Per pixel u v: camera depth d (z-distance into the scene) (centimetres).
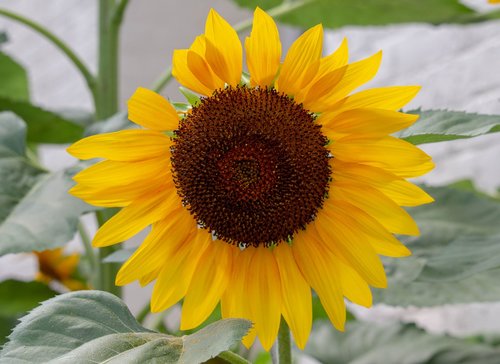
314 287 58
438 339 81
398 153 55
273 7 87
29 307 88
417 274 63
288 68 56
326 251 58
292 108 57
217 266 59
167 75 78
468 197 69
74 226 63
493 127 54
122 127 67
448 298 64
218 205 58
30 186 68
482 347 78
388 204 57
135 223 58
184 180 58
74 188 57
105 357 48
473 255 63
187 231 59
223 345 47
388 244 57
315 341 85
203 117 58
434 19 83
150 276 58
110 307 52
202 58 56
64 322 50
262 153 57
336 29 87
